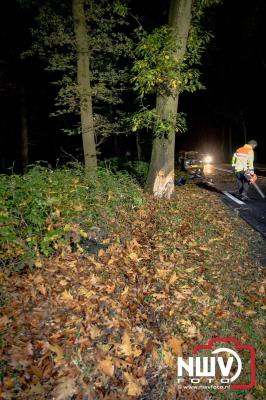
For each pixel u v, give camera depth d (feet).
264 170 60.23
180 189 35.73
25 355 10.84
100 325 12.82
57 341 11.71
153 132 27.45
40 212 16.96
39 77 57.62
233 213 26.76
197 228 22.35
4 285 13.82
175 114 26.22
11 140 75.36
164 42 24.09
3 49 50.83
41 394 9.88
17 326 11.95
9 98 63.46
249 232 22.66
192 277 16.83
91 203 20.38
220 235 21.90
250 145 31.27
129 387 10.73
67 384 10.28
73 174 24.23
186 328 13.51
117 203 22.16
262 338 13.47
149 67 24.22
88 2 27.91
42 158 80.33
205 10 35.04
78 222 18.25
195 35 28.35
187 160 52.37
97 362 11.27
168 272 16.89
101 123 33.04
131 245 18.56
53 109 66.85
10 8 43.73
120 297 14.49
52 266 15.57
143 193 26.99
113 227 19.72
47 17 28.96
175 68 24.53
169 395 10.91
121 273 16.29
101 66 33.12
